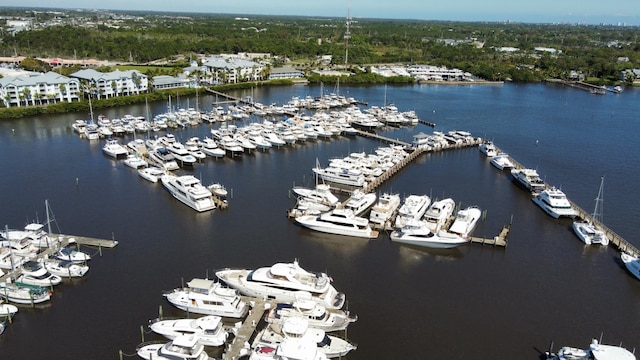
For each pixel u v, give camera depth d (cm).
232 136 15588
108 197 10938
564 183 12712
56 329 6462
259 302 6969
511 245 9119
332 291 7150
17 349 6103
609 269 8344
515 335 6569
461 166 14075
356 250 8762
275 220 9869
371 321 6762
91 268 7888
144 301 7062
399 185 12256
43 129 17050
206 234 9194
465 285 7738
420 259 8531
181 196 10656
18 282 7181
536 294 7550
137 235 9088
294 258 8406
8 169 12706
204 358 5850
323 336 6153
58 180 11969
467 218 9688
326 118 18425
